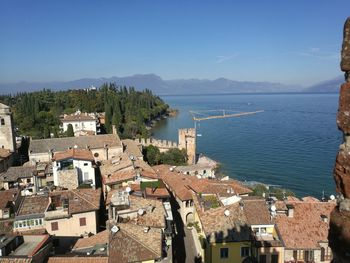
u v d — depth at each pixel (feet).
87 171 250.98
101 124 576.61
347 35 24.77
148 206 160.45
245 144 499.51
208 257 142.31
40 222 160.66
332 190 299.58
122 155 292.40
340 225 24.90
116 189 211.61
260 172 357.61
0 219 169.37
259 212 152.97
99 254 127.24
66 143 321.93
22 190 219.61
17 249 128.16
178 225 203.10
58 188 221.05
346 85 24.54
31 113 545.03
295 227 144.77
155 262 118.32
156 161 362.94
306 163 382.01
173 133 641.81
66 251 146.10
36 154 304.09
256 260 134.31
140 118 602.03
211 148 480.23
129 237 125.18
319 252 136.36
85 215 167.94
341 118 24.82
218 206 172.45
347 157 24.43
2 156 287.48
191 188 214.28
